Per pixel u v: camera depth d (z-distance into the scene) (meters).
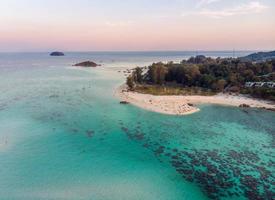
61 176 34.00
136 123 57.69
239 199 29.81
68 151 41.97
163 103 76.12
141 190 31.45
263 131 53.69
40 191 30.44
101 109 68.62
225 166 37.56
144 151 42.97
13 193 29.84
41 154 40.44
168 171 36.25
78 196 29.78
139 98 82.12
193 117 63.69
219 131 53.50
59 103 74.38
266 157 40.69
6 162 37.25
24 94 86.75
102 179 33.69
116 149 43.53
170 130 53.69
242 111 69.81
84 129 52.78
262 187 32.09
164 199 29.75
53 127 53.25
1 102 74.00
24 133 49.22
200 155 41.53
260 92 83.12
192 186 32.53
